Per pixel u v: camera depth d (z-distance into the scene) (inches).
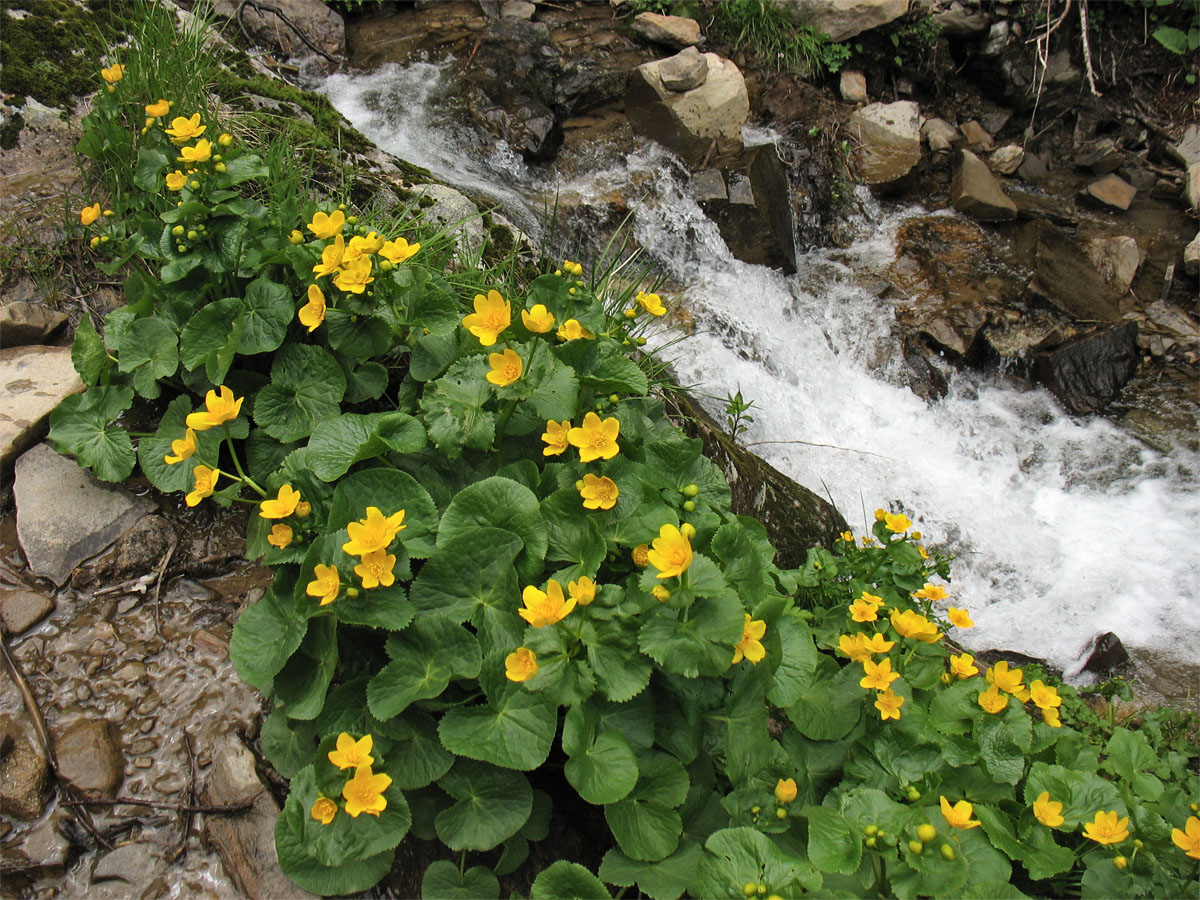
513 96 240.1
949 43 298.7
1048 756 97.5
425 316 102.3
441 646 80.4
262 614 83.0
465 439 92.2
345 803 74.2
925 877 75.5
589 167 235.9
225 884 77.9
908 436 207.6
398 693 77.8
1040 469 203.6
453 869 78.2
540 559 86.0
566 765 75.3
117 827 80.0
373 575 78.0
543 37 258.7
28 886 76.4
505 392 90.8
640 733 80.7
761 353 210.1
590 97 251.3
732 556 89.7
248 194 128.8
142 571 97.6
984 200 262.1
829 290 237.3
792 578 106.1
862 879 79.2
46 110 138.0
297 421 100.6
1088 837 87.4
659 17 273.9
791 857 77.4
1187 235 265.0
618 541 88.4
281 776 84.3
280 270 108.7
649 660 80.0
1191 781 94.8
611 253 215.6
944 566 123.4
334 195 140.6
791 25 286.2
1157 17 293.0
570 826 89.4
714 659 78.0
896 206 269.1
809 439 197.2
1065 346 220.5
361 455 90.7
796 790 82.7
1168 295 245.9
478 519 87.0
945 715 95.0
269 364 109.7
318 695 79.1
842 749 91.7
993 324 228.4
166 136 115.5
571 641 79.8
